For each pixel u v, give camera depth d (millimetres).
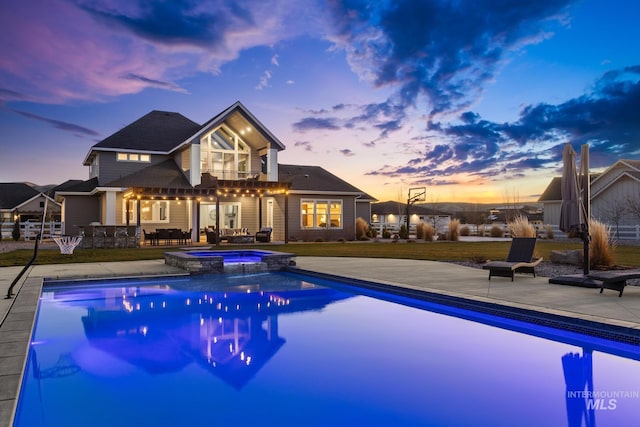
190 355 5305
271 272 13570
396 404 3828
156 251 19062
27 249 21109
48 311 7922
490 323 6957
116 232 21469
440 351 5395
